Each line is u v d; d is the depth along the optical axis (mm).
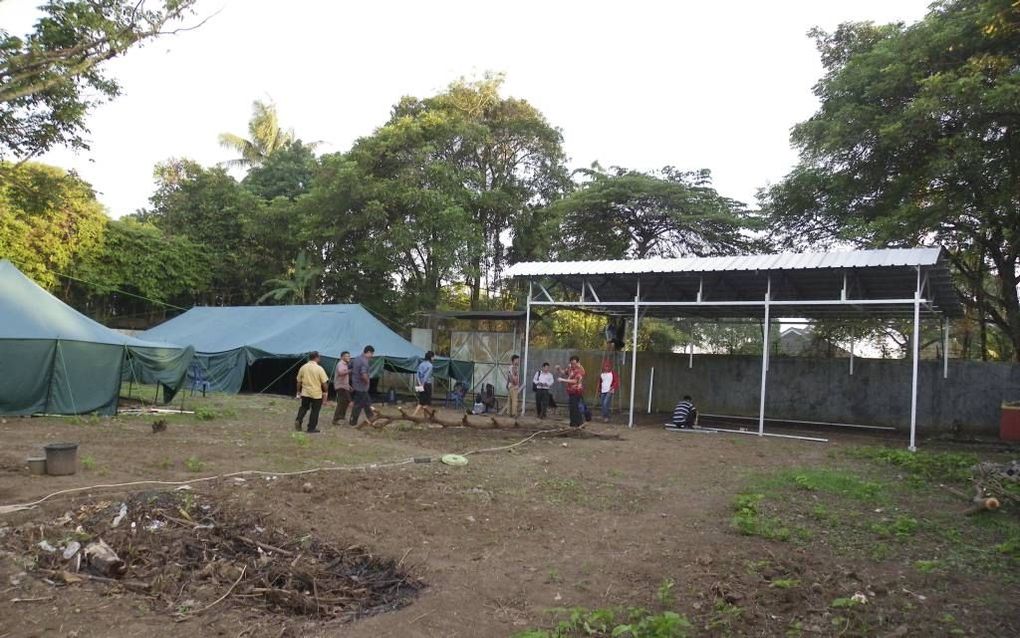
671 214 25062
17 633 4098
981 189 15852
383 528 6402
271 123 40688
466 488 8039
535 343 29844
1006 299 18719
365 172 26844
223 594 4973
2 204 20578
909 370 18984
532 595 4977
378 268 27391
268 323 23953
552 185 30344
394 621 4516
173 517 6434
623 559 5809
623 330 23094
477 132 27547
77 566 5320
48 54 7102
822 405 20297
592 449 12312
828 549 6215
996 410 17500
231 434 12109
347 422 14516
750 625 4418
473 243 26484
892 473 10734
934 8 16922
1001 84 13961
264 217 31703
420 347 25469
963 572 5578
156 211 36531
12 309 14000
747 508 7691
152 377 15945
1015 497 8289
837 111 18078
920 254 13891
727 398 21828
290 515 6598
